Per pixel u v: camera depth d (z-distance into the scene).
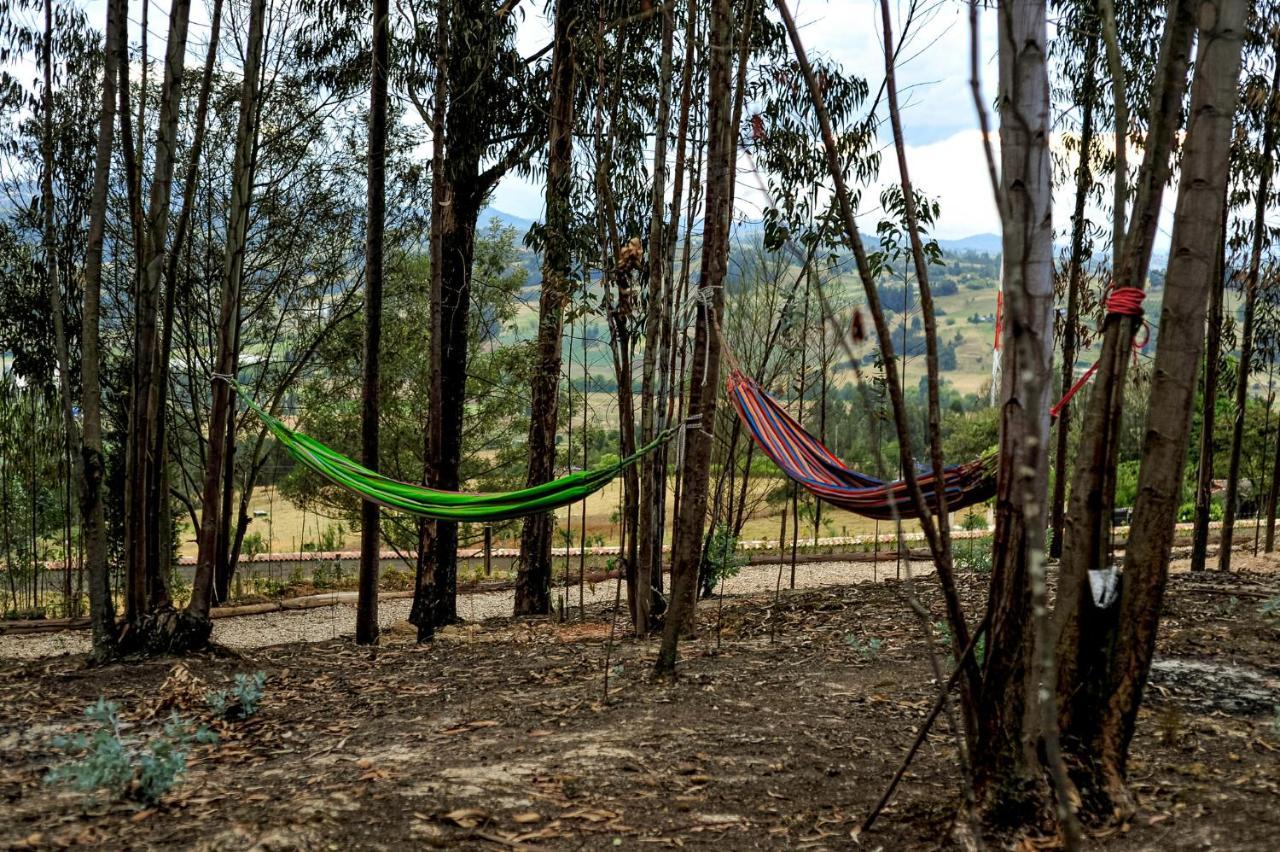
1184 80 3.46
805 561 17.33
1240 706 5.53
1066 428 10.66
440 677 7.37
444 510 7.29
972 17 2.34
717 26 6.62
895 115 3.21
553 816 4.16
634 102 10.59
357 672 7.69
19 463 15.16
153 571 8.19
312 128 15.20
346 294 17.02
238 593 17.03
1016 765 3.72
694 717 5.65
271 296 16.59
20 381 14.37
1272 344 12.70
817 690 6.21
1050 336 3.54
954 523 23.92
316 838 3.89
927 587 11.25
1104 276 10.67
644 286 9.08
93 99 12.80
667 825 4.07
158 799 4.38
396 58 11.03
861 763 4.79
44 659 8.15
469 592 16.17
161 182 7.75
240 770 4.99
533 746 5.17
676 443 7.32
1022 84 3.41
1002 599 3.68
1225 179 3.62
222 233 15.56
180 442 16.83
